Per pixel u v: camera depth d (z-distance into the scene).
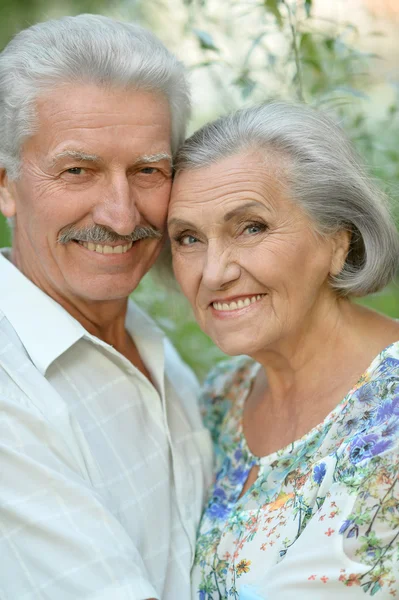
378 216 2.19
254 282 2.15
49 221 2.21
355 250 2.26
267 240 2.12
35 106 2.14
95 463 2.16
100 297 2.29
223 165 2.13
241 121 2.17
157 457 2.34
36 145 2.17
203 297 2.23
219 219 2.12
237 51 3.12
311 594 1.81
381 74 3.13
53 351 2.23
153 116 2.18
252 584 1.99
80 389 2.28
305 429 2.19
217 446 2.56
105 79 2.12
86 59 2.11
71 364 2.31
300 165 2.11
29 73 2.13
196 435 2.50
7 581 1.97
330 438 2.05
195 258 2.22
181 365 2.77
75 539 1.95
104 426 2.27
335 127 2.21
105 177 2.18
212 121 2.24
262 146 2.12
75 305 2.36
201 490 2.40
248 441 2.41
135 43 2.18
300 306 2.17
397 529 1.79
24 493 1.99
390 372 2.03
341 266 2.22
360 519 1.81
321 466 1.98
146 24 3.42
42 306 2.29
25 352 2.23
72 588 1.93
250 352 2.20
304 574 1.83
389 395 1.97
